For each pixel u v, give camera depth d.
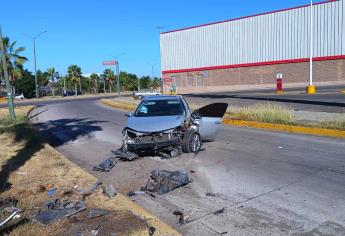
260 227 5.37
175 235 4.99
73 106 34.81
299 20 44.72
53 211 5.73
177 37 62.00
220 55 55.25
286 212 5.86
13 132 14.15
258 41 49.66
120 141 12.94
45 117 24.33
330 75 42.00
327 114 15.34
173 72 63.47
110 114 24.20
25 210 5.93
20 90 93.75
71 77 103.62
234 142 11.70
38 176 7.96
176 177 7.37
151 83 91.50
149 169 8.73
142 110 10.88
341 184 7.10
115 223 5.27
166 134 9.64
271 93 32.78
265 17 48.50
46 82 113.94
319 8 42.69
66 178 7.78
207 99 28.48
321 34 42.62
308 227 5.31
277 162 8.94
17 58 52.16
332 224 5.38
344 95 24.62
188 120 10.31
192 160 9.42
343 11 40.72
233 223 5.54
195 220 5.70
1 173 8.20
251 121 15.42
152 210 6.16
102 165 8.95
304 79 44.72
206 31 57.06
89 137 14.30
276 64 47.62
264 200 6.41
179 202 6.48
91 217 5.48
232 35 53.16
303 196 6.53
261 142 11.57
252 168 8.48
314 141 11.40
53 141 13.84
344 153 9.62
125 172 8.57
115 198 6.43
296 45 45.22
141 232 4.98
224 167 8.66
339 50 41.19
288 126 13.65
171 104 10.86
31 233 4.95
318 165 8.52
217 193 6.87
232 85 53.88
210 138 11.24
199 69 58.81
